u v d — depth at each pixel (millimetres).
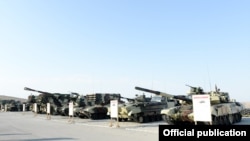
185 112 22609
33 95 57938
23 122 32344
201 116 16578
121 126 25656
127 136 17578
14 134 19438
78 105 41844
